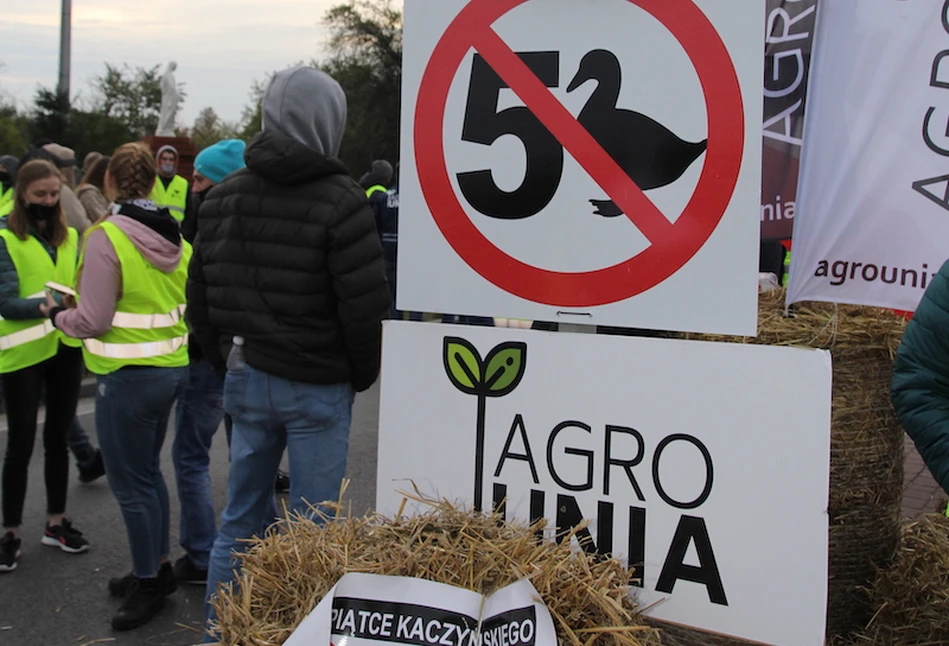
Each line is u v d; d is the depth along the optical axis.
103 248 3.09
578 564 1.51
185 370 3.43
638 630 1.48
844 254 1.79
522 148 1.64
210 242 2.76
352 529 1.70
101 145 29.75
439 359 1.74
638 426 1.57
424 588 1.48
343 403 2.72
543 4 1.60
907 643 2.04
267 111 2.62
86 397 7.62
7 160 6.13
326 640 1.48
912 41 1.69
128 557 4.07
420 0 1.71
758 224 1.47
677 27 1.50
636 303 1.58
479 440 1.71
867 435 2.16
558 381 1.63
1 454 5.48
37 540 4.27
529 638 1.42
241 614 1.57
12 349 3.81
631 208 1.56
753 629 1.49
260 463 2.75
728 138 1.48
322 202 2.53
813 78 1.76
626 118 1.55
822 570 1.44
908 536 2.29
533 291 1.66
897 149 1.73
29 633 3.33
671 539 1.55
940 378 1.65
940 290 1.63
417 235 1.75
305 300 2.57
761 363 1.47
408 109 1.74
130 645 3.25
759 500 1.48
